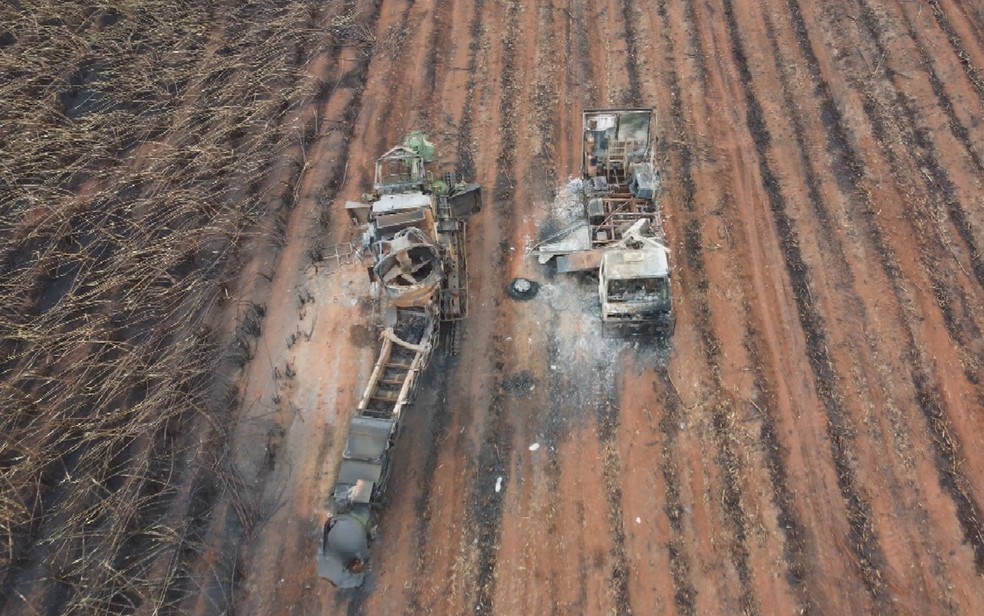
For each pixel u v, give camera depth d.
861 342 12.35
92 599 10.30
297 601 10.38
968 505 10.60
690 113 15.93
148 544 10.95
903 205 14.07
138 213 15.03
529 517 10.91
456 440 11.75
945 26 17.27
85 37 18.50
